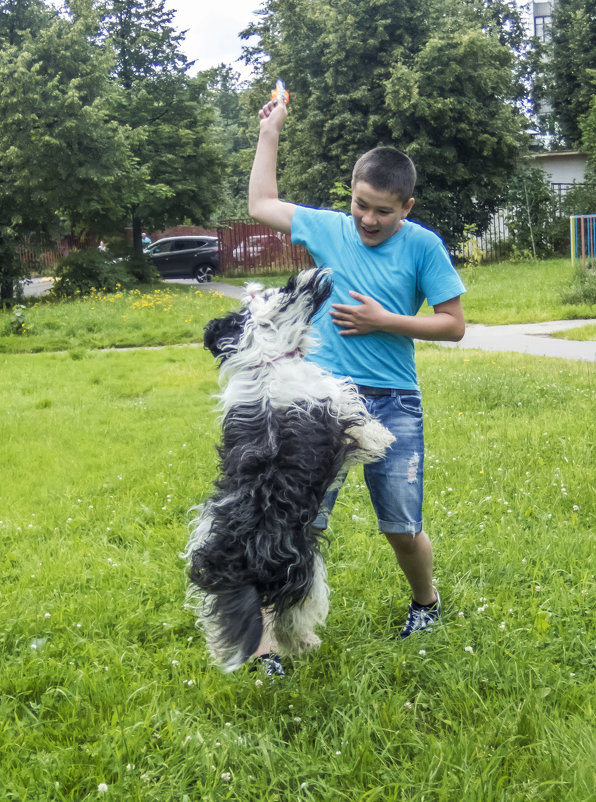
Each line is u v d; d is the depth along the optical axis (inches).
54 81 805.9
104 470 264.4
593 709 118.2
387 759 110.3
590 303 678.5
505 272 952.3
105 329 664.4
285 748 113.4
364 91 1154.0
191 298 828.6
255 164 144.3
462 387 363.9
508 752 108.3
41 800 101.3
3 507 231.1
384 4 1144.2
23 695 128.9
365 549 184.1
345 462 119.6
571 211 1198.9
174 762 109.9
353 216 130.1
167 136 1019.3
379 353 131.2
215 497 114.2
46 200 846.5
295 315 116.0
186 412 355.9
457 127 1151.0
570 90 1524.4
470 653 135.2
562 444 260.8
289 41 1216.8
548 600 153.2
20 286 925.8
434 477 237.8
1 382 441.4
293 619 120.2
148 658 139.6
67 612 156.5
